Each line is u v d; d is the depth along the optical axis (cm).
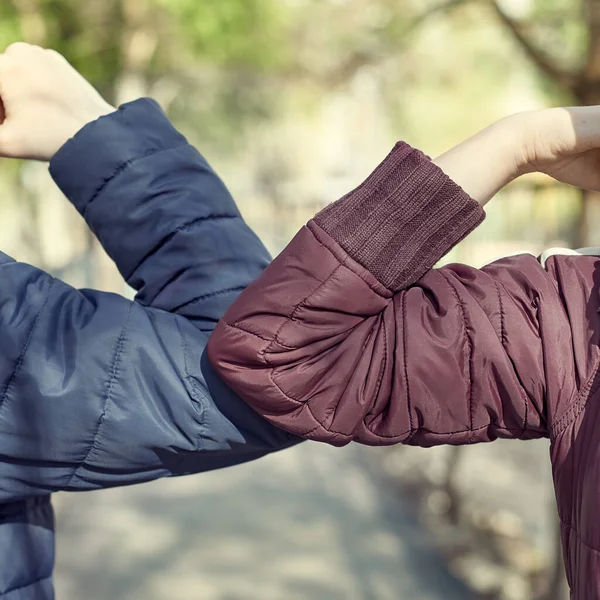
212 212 124
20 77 123
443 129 1195
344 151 2145
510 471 808
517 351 112
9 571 124
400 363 109
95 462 113
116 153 122
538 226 468
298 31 841
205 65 1449
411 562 592
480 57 853
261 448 117
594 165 116
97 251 1275
